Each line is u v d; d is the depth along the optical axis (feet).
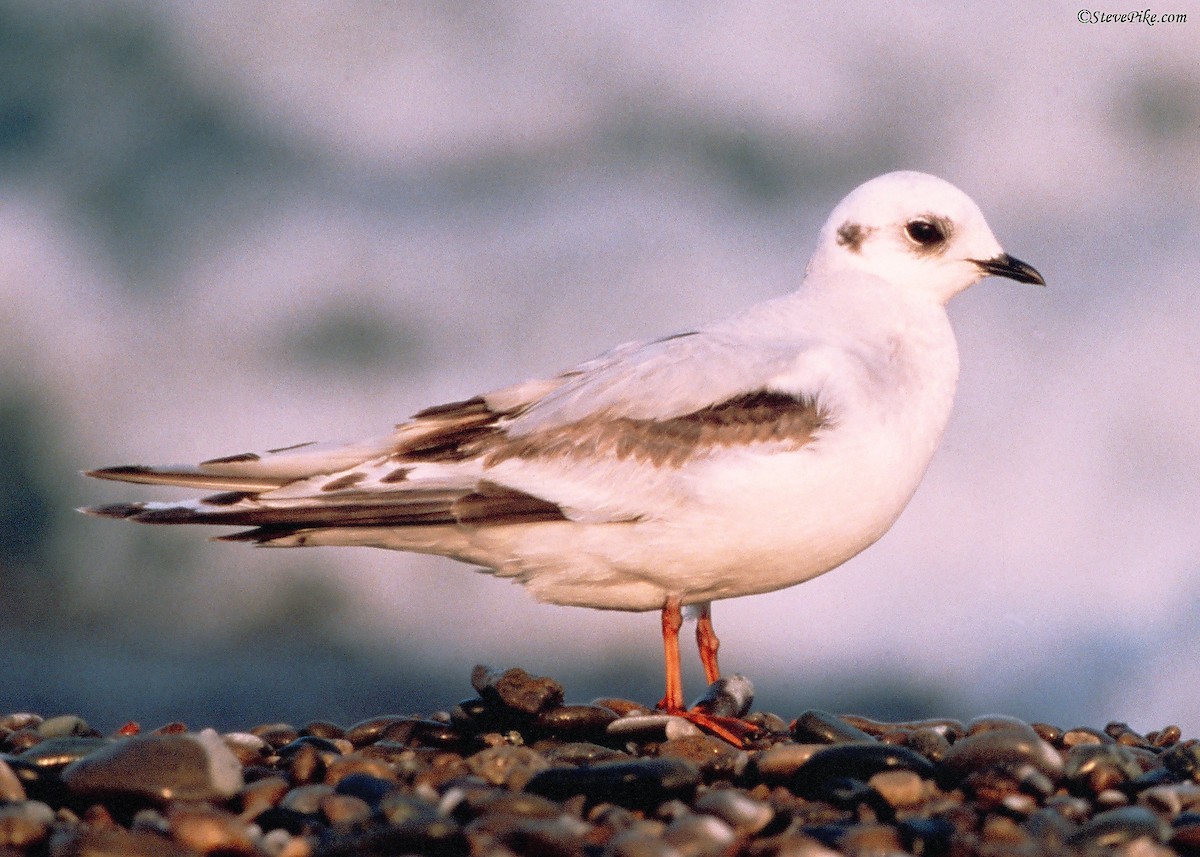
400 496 25.67
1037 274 27.35
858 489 24.93
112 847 17.42
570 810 20.49
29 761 21.85
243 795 20.74
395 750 24.38
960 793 21.50
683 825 18.76
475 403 26.71
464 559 26.71
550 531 25.52
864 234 27.55
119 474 26.08
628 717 25.29
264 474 26.14
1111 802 21.27
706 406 25.09
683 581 25.77
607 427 25.44
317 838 19.16
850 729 24.73
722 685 27.84
